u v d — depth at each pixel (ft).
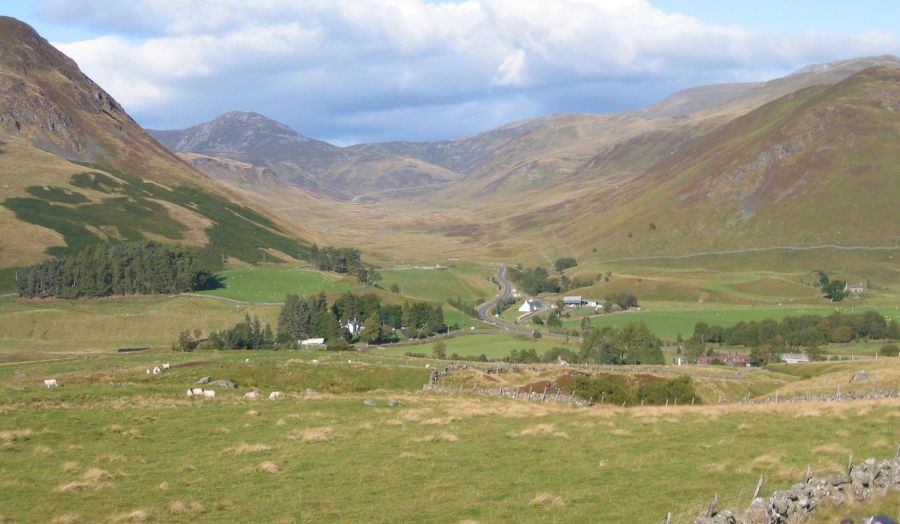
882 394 250.57
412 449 160.66
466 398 258.57
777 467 133.69
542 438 170.09
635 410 212.23
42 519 115.75
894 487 107.86
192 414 197.67
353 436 174.50
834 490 104.78
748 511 98.63
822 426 170.91
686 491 123.03
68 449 157.99
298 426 185.88
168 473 142.82
